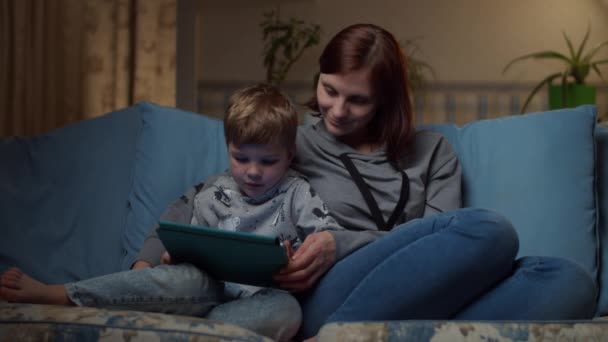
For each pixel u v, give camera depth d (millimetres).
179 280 1201
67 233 1707
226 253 1188
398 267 1189
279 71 3922
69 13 3061
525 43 4145
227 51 4105
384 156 1604
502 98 4145
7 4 2875
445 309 1200
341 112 1511
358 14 4109
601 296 1613
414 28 4129
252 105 1407
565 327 1108
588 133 1661
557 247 1585
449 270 1168
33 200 1730
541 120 1688
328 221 1427
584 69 3631
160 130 1795
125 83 3137
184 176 1759
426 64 4129
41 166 1777
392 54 1540
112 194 1750
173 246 1229
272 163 1423
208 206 1494
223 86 4102
